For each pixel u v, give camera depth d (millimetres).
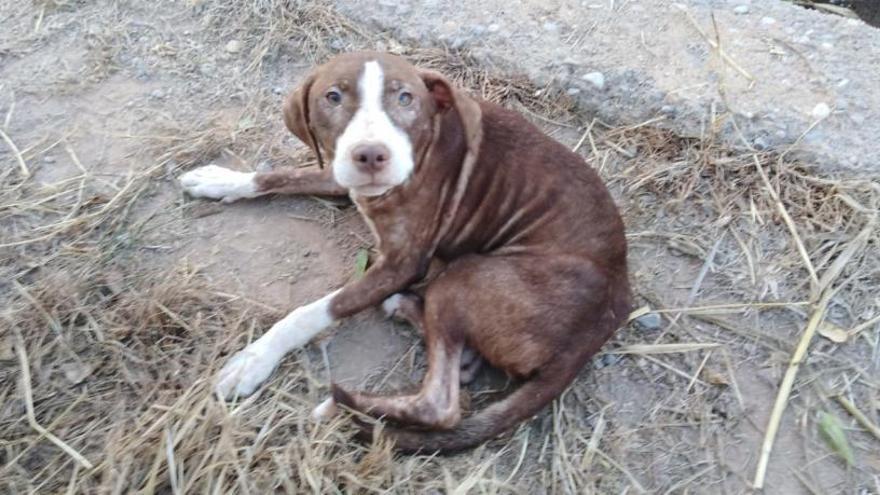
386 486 664
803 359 760
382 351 762
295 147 927
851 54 1013
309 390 729
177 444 669
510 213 748
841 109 946
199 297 779
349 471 666
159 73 994
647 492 683
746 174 902
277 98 980
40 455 677
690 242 852
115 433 685
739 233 860
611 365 759
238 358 723
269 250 831
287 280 808
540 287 691
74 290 767
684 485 689
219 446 666
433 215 748
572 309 684
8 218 833
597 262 715
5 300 767
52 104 953
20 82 971
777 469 699
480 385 748
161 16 1055
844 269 819
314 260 826
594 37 1033
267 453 677
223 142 922
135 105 959
